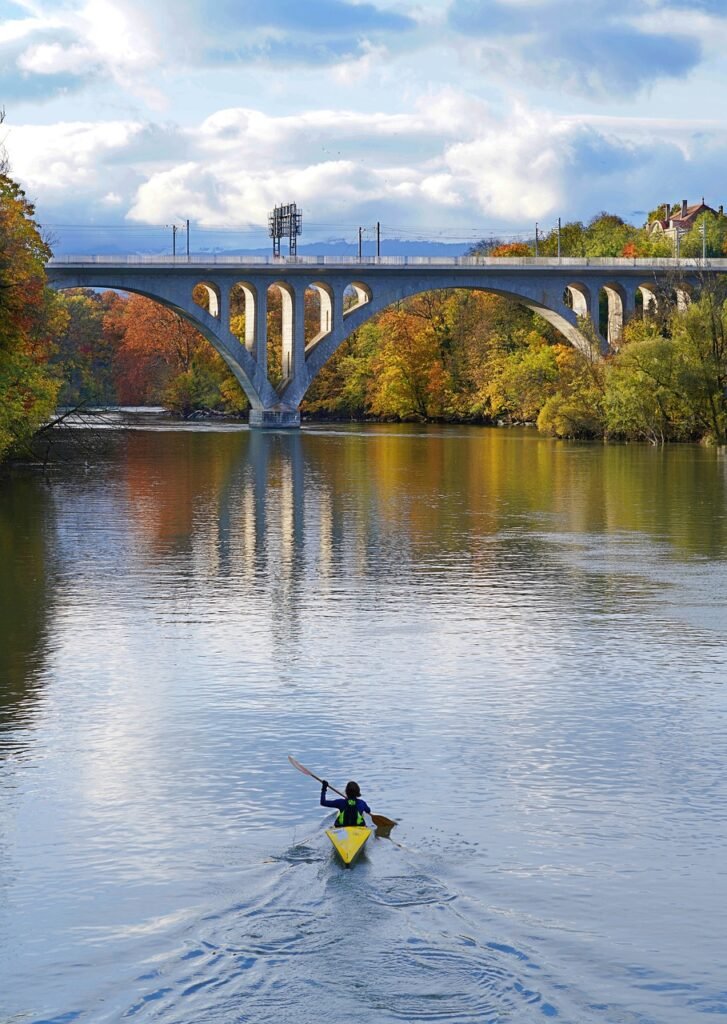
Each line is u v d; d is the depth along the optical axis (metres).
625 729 22.17
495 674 25.89
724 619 31.42
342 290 127.25
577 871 16.22
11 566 38.66
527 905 15.18
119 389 182.62
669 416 103.44
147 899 15.38
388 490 63.56
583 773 19.91
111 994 13.15
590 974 13.55
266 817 18.06
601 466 79.50
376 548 43.09
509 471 75.50
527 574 37.91
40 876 16.09
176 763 20.30
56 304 77.56
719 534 46.97
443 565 39.56
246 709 23.27
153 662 26.69
